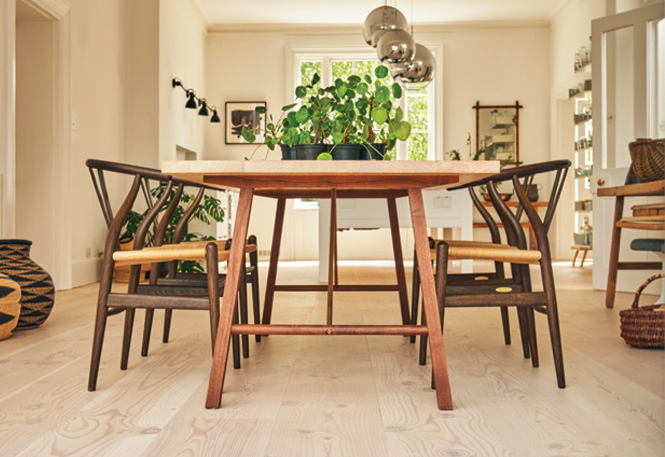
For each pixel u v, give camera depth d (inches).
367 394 59.9
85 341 88.4
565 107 281.7
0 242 98.1
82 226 173.5
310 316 112.3
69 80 161.3
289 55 290.5
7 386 63.0
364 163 53.8
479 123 289.1
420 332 56.6
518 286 69.1
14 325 91.4
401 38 143.6
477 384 63.9
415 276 83.2
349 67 293.9
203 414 53.4
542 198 286.5
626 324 84.2
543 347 83.9
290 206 294.8
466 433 48.4
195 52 268.8
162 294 69.5
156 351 81.1
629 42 153.7
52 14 153.8
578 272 213.5
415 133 292.5
